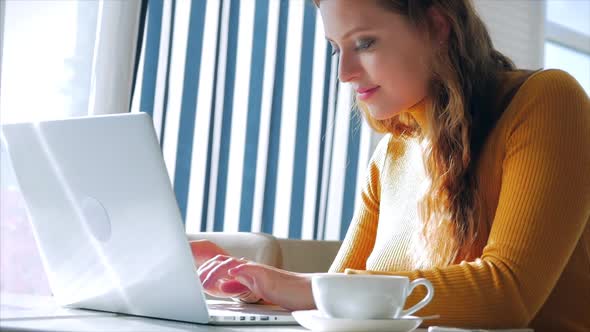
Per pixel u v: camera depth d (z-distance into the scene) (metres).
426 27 1.18
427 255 1.21
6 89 2.00
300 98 2.98
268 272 0.98
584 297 1.14
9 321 0.80
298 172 2.97
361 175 3.27
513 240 1.01
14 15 2.01
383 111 1.23
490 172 1.16
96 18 2.16
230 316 0.87
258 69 2.82
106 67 2.16
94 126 0.88
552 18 4.25
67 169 0.95
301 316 0.77
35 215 1.05
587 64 4.47
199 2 2.61
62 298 1.07
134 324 0.83
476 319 0.94
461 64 1.20
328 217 3.18
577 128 1.09
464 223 1.17
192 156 2.61
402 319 0.74
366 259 1.49
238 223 2.78
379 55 1.18
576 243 1.07
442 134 1.19
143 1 2.28
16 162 1.04
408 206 1.35
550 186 1.04
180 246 0.84
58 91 2.10
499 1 3.88
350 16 1.17
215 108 2.67
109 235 0.93
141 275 0.90
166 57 2.49
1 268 1.90
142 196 0.85
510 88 1.19
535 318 1.15
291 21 2.96
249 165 2.80
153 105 2.46
